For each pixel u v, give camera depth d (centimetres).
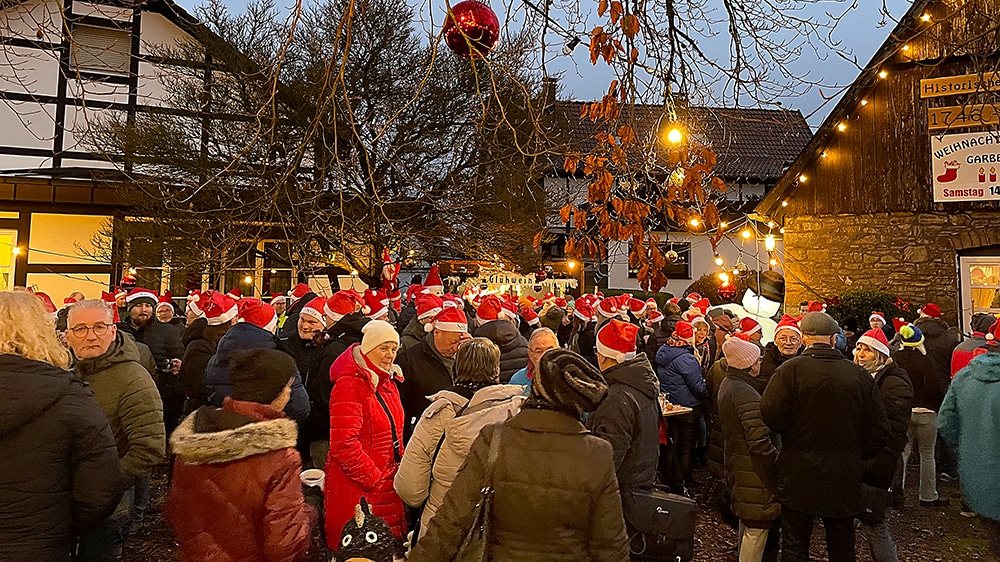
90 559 262
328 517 264
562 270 1314
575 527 167
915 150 958
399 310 699
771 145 1897
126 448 276
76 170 1057
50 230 1115
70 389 196
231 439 163
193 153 909
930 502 476
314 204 365
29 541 180
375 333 278
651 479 276
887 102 977
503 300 693
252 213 345
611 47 217
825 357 295
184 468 164
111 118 1016
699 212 237
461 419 228
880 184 981
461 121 988
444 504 173
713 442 432
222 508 159
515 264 1129
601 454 172
